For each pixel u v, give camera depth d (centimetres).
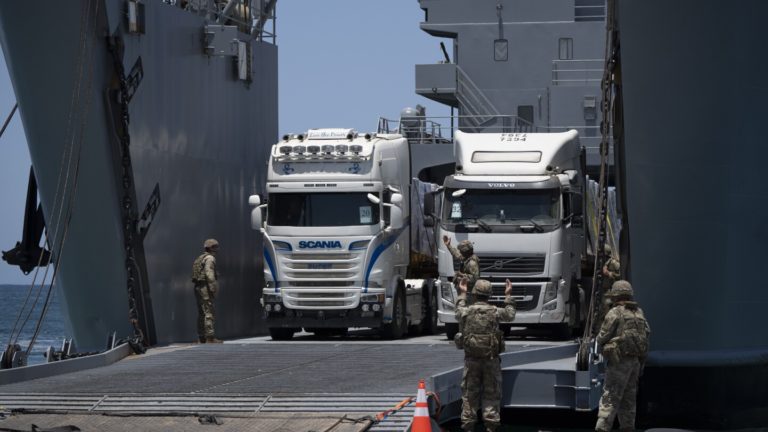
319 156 7162
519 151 7175
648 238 6000
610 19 5794
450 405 4778
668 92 5788
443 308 7038
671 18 5684
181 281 7338
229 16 8288
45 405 4378
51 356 5581
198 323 6956
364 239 7088
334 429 3769
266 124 9075
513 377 5059
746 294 6000
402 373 5141
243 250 8500
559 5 9662
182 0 7731
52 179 6481
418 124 9475
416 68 9781
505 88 9681
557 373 5025
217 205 7988
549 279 6931
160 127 7019
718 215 5906
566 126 9562
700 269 5969
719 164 5853
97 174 6412
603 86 5756
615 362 4444
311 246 7125
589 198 8169
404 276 7631
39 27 6175
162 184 7050
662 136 5853
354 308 7069
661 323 6072
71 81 6247
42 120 6350
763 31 5822
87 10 6153
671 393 5859
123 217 6475
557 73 9619
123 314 6681
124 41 6506
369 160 7150
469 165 7162
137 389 4722
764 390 6003
